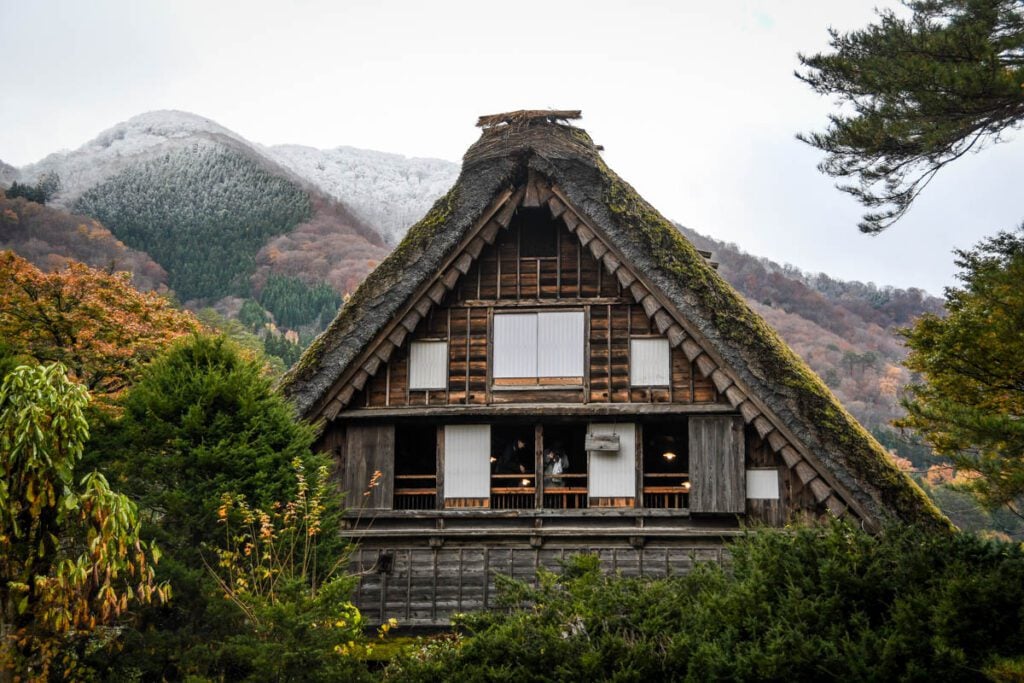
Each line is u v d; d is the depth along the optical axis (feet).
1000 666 32.09
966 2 44.65
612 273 59.67
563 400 60.18
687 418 58.90
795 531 46.93
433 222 60.64
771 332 61.57
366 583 59.06
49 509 36.32
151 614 39.68
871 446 56.18
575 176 60.29
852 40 46.11
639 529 57.93
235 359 47.42
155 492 42.19
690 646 38.22
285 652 36.45
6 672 34.99
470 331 61.52
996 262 43.32
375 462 60.08
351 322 59.41
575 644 39.45
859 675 34.83
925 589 38.34
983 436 37.47
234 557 41.22
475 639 40.65
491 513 59.31
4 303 80.48
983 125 43.93
